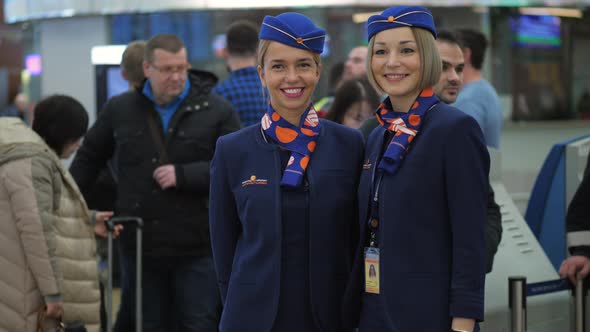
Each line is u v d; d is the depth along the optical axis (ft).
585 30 25.67
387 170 8.63
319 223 9.09
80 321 12.56
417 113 8.70
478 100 15.85
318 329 9.15
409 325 8.49
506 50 24.54
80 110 13.43
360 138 9.52
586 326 12.44
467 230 8.38
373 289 8.82
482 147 8.53
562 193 14.70
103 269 21.34
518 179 24.14
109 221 14.34
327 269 9.14
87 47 24.70
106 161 15.98
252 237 9.20
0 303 12.27
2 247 12.23
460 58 12.75
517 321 11.55
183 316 14.94
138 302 14.66
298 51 9.06
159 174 14.65
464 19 24.39
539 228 14.98
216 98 15.24
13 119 12.72
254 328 9.09
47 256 12.11
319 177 9.16
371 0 23.61
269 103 9.48
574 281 12.39
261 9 23.75
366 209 8.93
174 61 14.49
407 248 8.56
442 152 8.49
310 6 23.53
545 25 25.02
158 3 24.12
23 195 12.09
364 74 16.85
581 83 25.54
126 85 24.68
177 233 14.75
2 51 60.34
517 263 12.93
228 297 9.33
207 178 14.67
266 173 9.20
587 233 12.36
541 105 24.91
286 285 9.12
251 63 16.81
